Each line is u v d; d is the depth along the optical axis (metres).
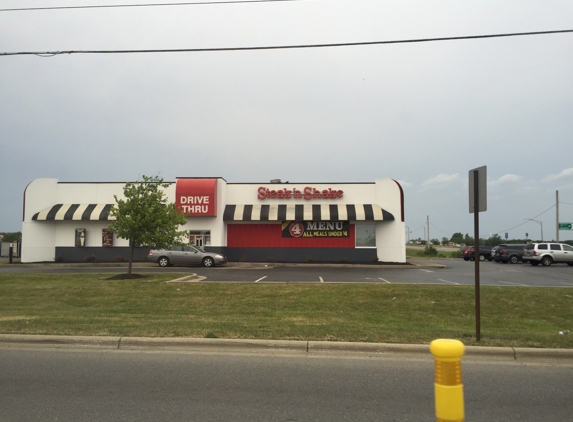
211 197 31.48
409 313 12.08
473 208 9.01
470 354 7.91
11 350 8.11
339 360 7.57
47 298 14.24
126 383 6.36
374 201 32.81
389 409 5.46
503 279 21.23
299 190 33.09
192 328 9.22
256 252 32.78
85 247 32.41
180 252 28.59
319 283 16.83
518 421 5.15
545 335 9.02
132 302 13.55
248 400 5.73
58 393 5.95
